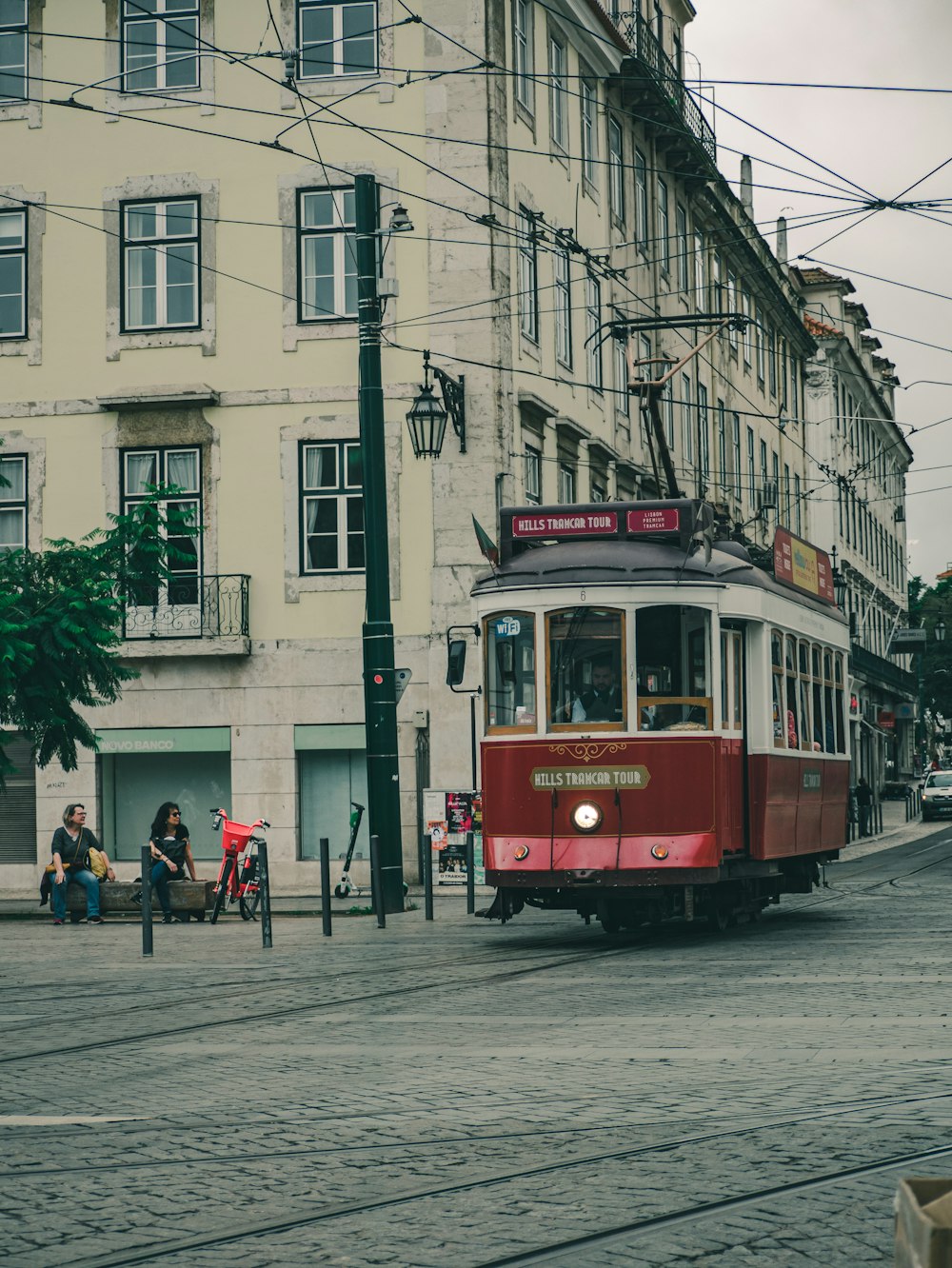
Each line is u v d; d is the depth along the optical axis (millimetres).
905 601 99250
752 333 52688
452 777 26688
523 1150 7004
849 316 78688
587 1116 7695
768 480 55344
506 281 27938
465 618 26859
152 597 22500
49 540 22250
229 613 27594
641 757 15367
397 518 27328
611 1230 5676
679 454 41406
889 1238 5523
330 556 27594
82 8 28469
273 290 27922
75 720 22406
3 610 21453
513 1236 5625
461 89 27406
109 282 28375
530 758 15602
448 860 25359
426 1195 6254
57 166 28594
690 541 15922
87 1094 8641
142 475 28266
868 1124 7328
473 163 27391
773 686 17203
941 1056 9125
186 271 28281
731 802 15977
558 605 15656
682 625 15633
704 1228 5688
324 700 27359
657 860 15266
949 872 28844
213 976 14328
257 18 28016
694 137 40438
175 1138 7418
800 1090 8188
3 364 28688
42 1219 5992
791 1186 6262
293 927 19844
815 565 20094
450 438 27172
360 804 26109
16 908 24953
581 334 32906
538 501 29922
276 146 25047
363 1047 10000
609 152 35688
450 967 14531
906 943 15602
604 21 33344
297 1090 8578
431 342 27359
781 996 11852
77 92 28531
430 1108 7977
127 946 17656
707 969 13758
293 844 27312
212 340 28031
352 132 27719
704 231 43438
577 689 15594
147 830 28047
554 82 31469
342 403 27609
